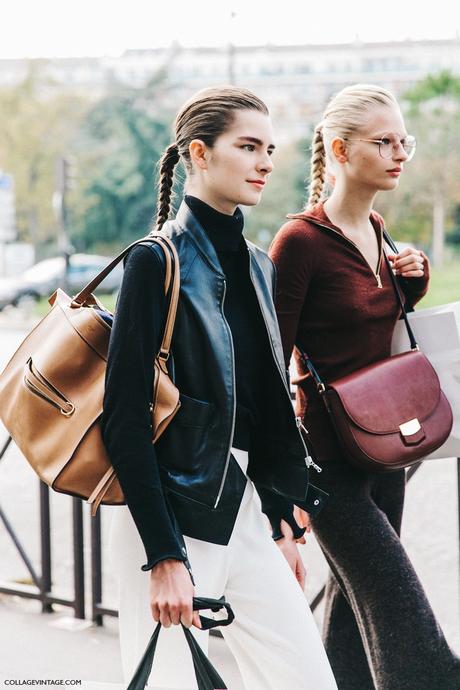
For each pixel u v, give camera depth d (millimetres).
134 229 49094
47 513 3803
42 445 1883
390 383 2471
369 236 2564
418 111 37906
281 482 2033
